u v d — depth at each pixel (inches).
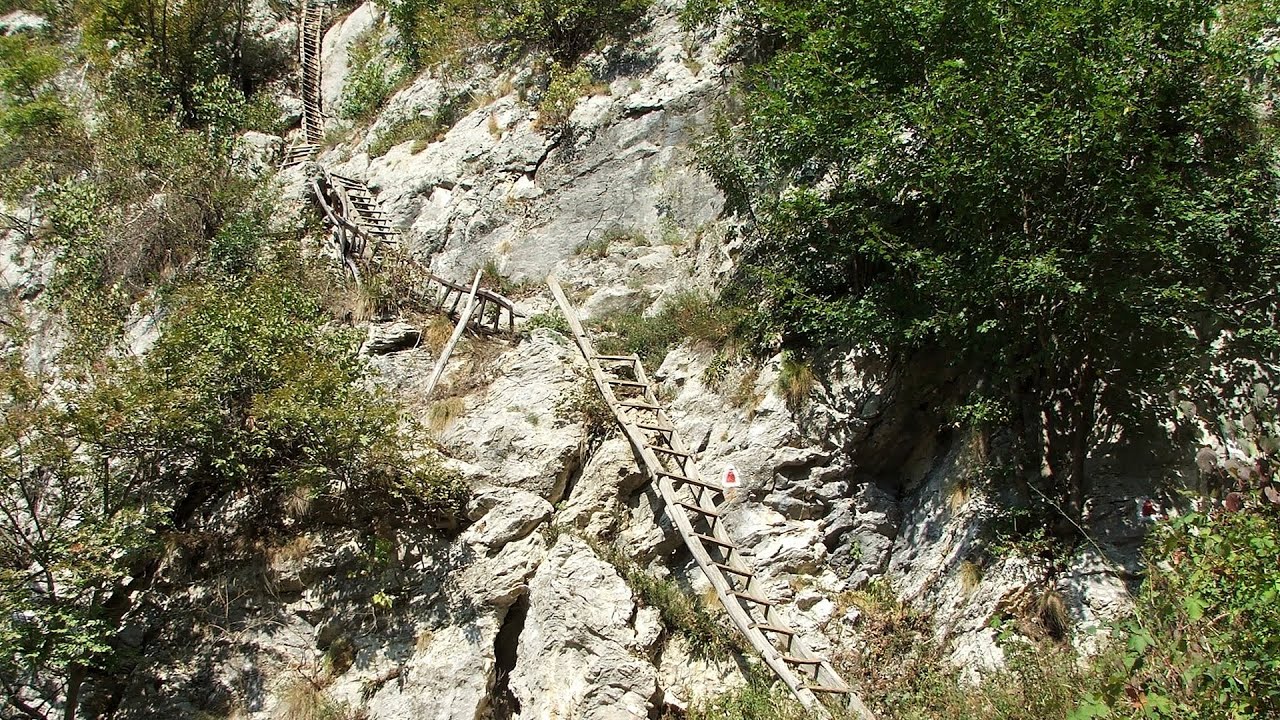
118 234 557.9
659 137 528.7
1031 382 333.1
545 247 522.9
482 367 441.4
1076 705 241.1
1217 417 304.0
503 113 599.8
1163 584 235.1
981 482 324.8
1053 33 306.5
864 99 346.3
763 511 356.2
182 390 361.7
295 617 347.3
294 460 369.4
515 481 373.4
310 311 427.5
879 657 312.0
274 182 605.6
